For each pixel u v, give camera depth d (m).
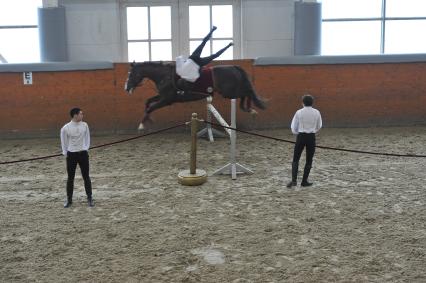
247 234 5.69
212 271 4.75
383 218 6.15
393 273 4.66
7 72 11.43
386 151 9.70
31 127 11.68
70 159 6.71
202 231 5.80
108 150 10.30
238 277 4.62
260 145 10.53
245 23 11.95
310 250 5.21
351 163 8.91
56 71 11.49
